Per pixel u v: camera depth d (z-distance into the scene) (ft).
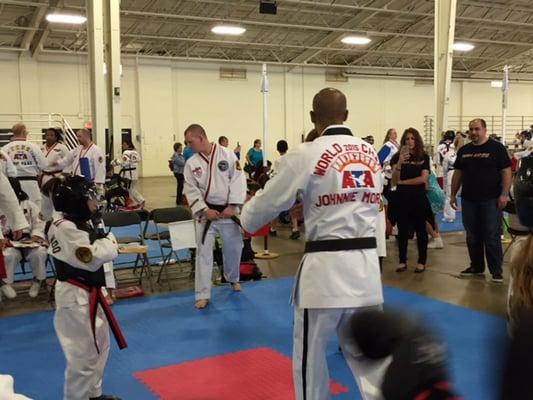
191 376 12.48
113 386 12.01
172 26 60.75
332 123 8.76
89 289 9.85
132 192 37.65
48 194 10.27
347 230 8.25
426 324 2.05
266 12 53.42
